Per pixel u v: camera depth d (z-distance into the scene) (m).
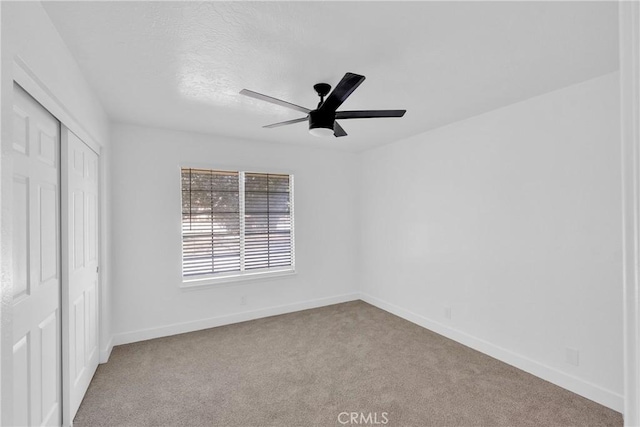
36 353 1.58
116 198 3.19
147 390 2.37
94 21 1.57
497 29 1.67
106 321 2.87
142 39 1.74
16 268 1.39
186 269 3.59
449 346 3.12
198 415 2.09
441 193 3.42
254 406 2.18
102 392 2.34
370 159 4.55
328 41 1.78
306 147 4.35
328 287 4.52
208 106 2.76
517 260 2.70
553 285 2.46
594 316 2.24
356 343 3.19
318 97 2.56
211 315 3.67
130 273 3.25
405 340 3.26
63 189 1.91
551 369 2.46
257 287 3.97
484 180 2.96
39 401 1.61
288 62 2.01
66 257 1.92
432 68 2.09
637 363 0.32
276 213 4.16
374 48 1.85
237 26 1.64
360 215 4.78
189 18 1.57
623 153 0.34
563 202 2.40
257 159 3.98
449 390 2.36
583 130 2.29
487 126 2.94
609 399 2.15
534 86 2.37
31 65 1.32
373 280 4.51
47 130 1.71
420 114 2.99
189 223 3.60
